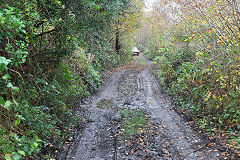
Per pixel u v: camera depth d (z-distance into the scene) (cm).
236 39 461
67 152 404
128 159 381
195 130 512
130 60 2566
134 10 1908
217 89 554
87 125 556
